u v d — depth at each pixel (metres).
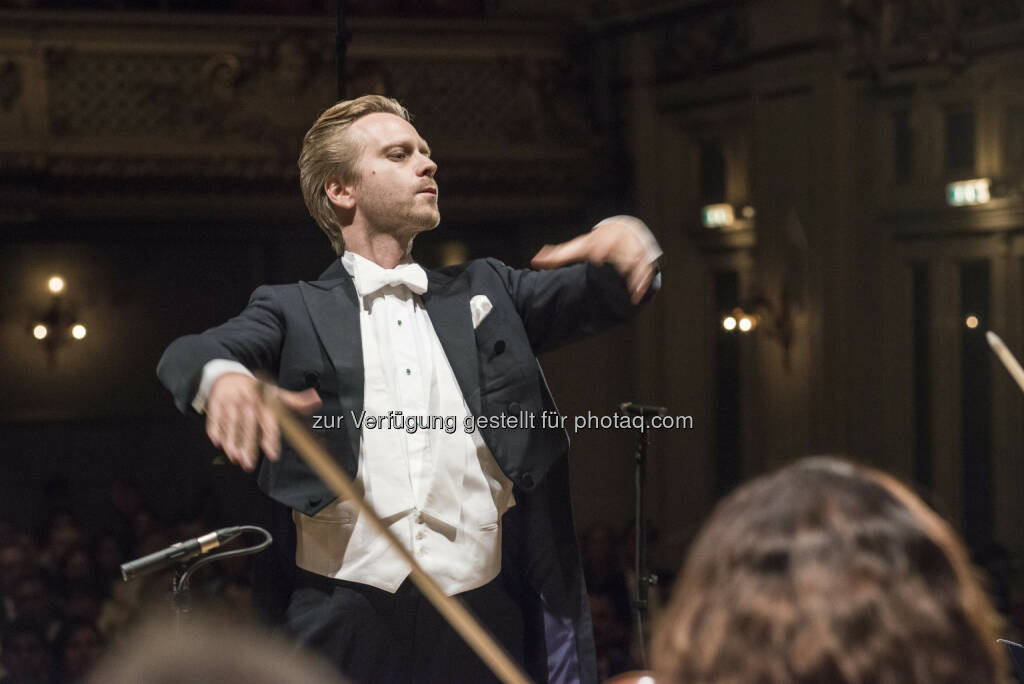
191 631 2.48
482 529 5.74
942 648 2.05
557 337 6.05
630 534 24.27
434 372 5.80
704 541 2.25
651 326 29.12
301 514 5.69
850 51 24.31
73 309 31.06
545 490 5.93
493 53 28.59
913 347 24.23
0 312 30.88
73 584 22.84
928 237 23.72
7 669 20.77
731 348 28.31
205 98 27.09
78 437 31.52
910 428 24.27
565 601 5.92
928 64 23.09
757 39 26.14
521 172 28.84
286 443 5.64
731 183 27.50
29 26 26.23
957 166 23.16
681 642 2.17
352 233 6.00
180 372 4.79
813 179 25.16
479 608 5.72
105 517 31.70
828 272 25.00
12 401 31.17
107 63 26.69
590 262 5.82
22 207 26.64
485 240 31.19
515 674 3.72
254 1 28.20
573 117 29.34
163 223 30.59
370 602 5.59
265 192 27.69
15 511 31.05
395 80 28.08
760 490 2.25
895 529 2.13
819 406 25.23
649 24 28.55
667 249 28.83
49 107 26.45
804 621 2.07
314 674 5.37
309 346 5.71
